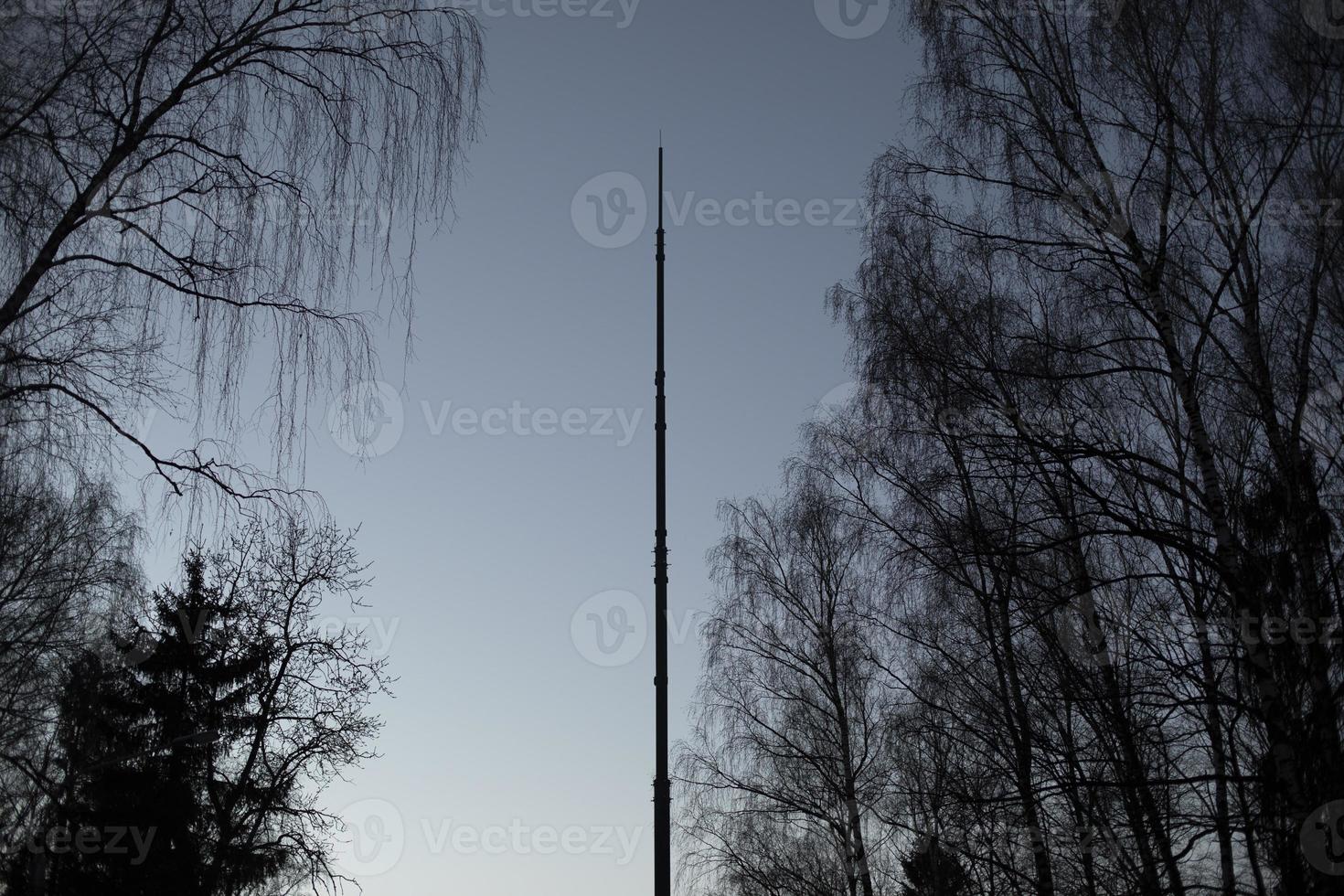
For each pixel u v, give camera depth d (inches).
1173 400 488.1
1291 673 405.4
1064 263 467.5
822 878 837.2
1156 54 445.7
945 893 672.4
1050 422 509.7
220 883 1021.8
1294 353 440.1
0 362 309.6
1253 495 442.9
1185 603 464.1
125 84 317.1
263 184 344.5
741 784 845.8
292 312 346.0
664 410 509.4
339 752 1037.8
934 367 501.4
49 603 589.9
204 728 1013.2
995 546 460.8
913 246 561.3
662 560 474.6
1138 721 468.4
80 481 364.2
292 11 341.7
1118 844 487.5
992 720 555.8
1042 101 465.7
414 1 364.2
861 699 840.3
